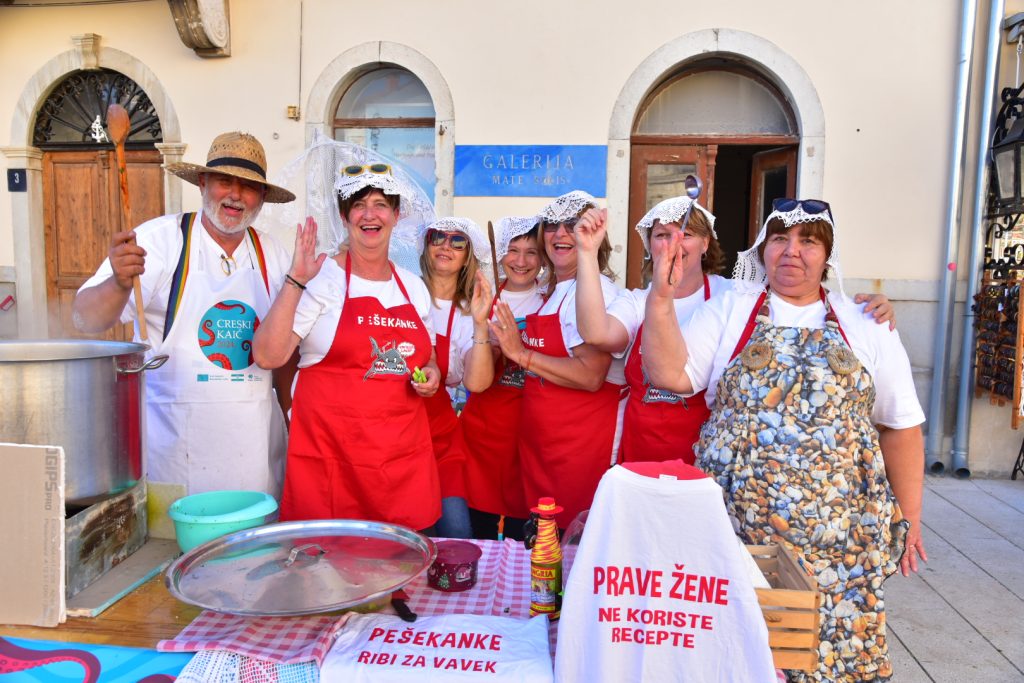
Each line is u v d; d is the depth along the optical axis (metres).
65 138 6.07
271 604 1.28
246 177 2.07
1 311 6.15
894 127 5.07
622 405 2.41
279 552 1.52
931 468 5.20
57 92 5.98
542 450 2.42
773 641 1.29
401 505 2.03
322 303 1.99
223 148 2.13
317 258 1.91
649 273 2.34
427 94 5.62
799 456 1.66
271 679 1.25
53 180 6.09
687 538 1.19
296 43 5.47
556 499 2.40
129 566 1.63
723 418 1.79
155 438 2.17
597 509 1.22
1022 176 4.59
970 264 5.02
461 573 1.60
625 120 5.26
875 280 5.17
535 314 2.54
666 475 1.22
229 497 1.78
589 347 2.30
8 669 1.30
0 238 6.09
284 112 5.54
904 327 5.18
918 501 1.86
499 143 5.36
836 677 1.64
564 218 2.44
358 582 1.38
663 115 5.56
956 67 4.97
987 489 4.84
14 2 5.75
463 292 2.60
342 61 5.43
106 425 1.54
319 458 2.01
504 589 1.60
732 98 5.49
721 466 1.74
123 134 1.82
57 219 6.13
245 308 2.19
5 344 1.54
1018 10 4.88
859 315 1.84
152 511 1.80
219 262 2.19
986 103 4.89
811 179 5.16
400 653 1.29
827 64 5.08
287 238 2.87
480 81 5.34
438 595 1.58
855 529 1.66
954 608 3.21
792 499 1.65
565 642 1.21
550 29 5.25
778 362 1.72
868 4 5.01
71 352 1.50
